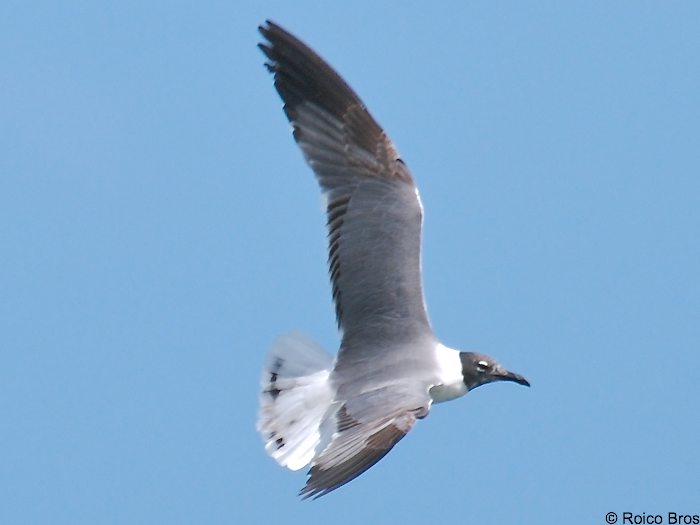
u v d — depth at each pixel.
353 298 16.48
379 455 14.27
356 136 17.25
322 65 17.53
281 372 16.47
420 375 15.94
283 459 15.91
